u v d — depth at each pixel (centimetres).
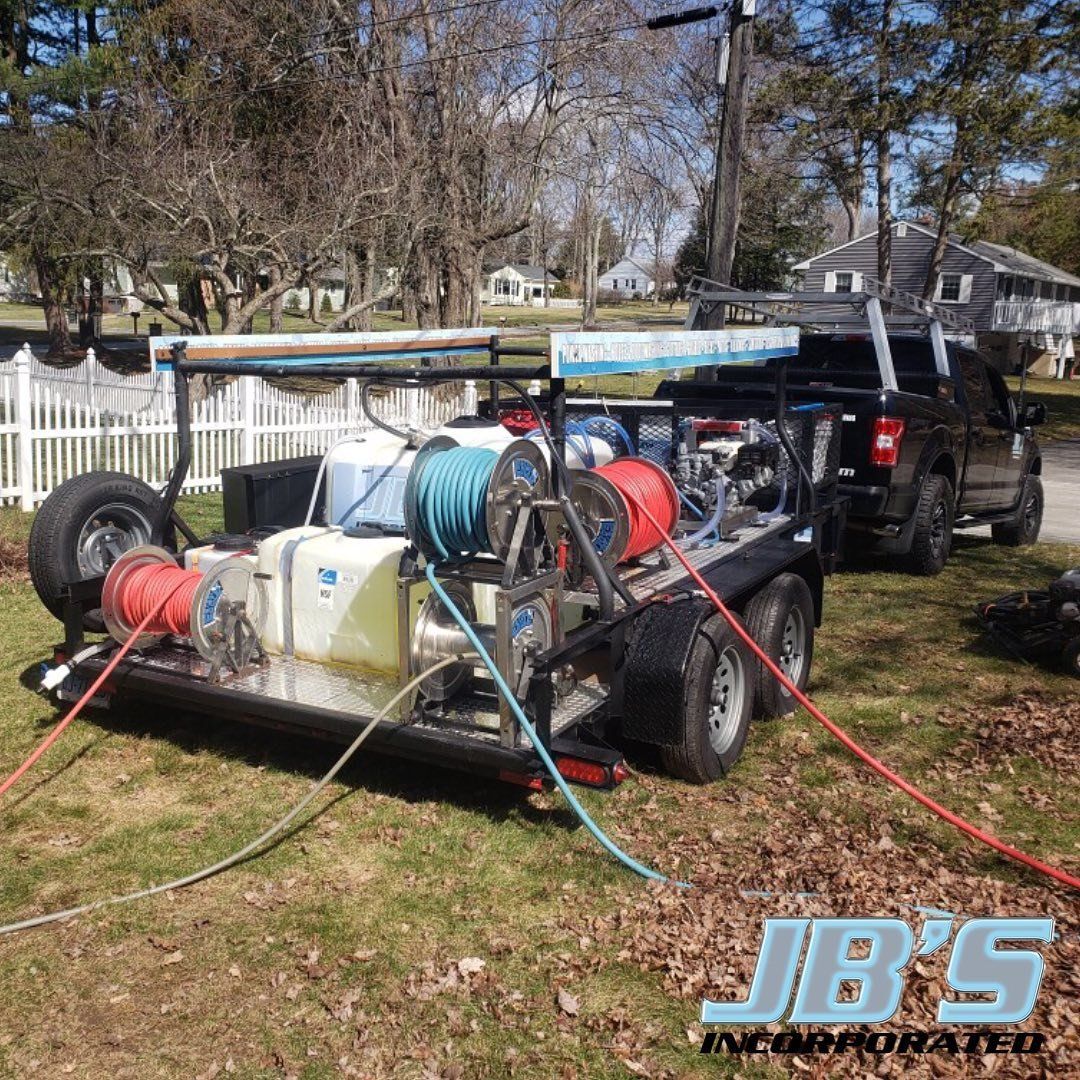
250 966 344
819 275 4419
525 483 395
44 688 485
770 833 435
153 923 367
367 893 387
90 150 1648
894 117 2738
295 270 1625
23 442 1019
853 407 813
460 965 343
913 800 473
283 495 570
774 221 3175
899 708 587
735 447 615
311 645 469
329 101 1823
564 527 441
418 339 586
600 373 398
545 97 1934
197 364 478
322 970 341
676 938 359
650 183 2009
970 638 722
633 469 512
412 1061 302
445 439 412
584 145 1986
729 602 529
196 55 1897
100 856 411
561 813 446
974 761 514
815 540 668
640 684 445
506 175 1941
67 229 1703
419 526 397
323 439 1301
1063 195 3412
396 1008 324
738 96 1253
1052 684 630
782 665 563
